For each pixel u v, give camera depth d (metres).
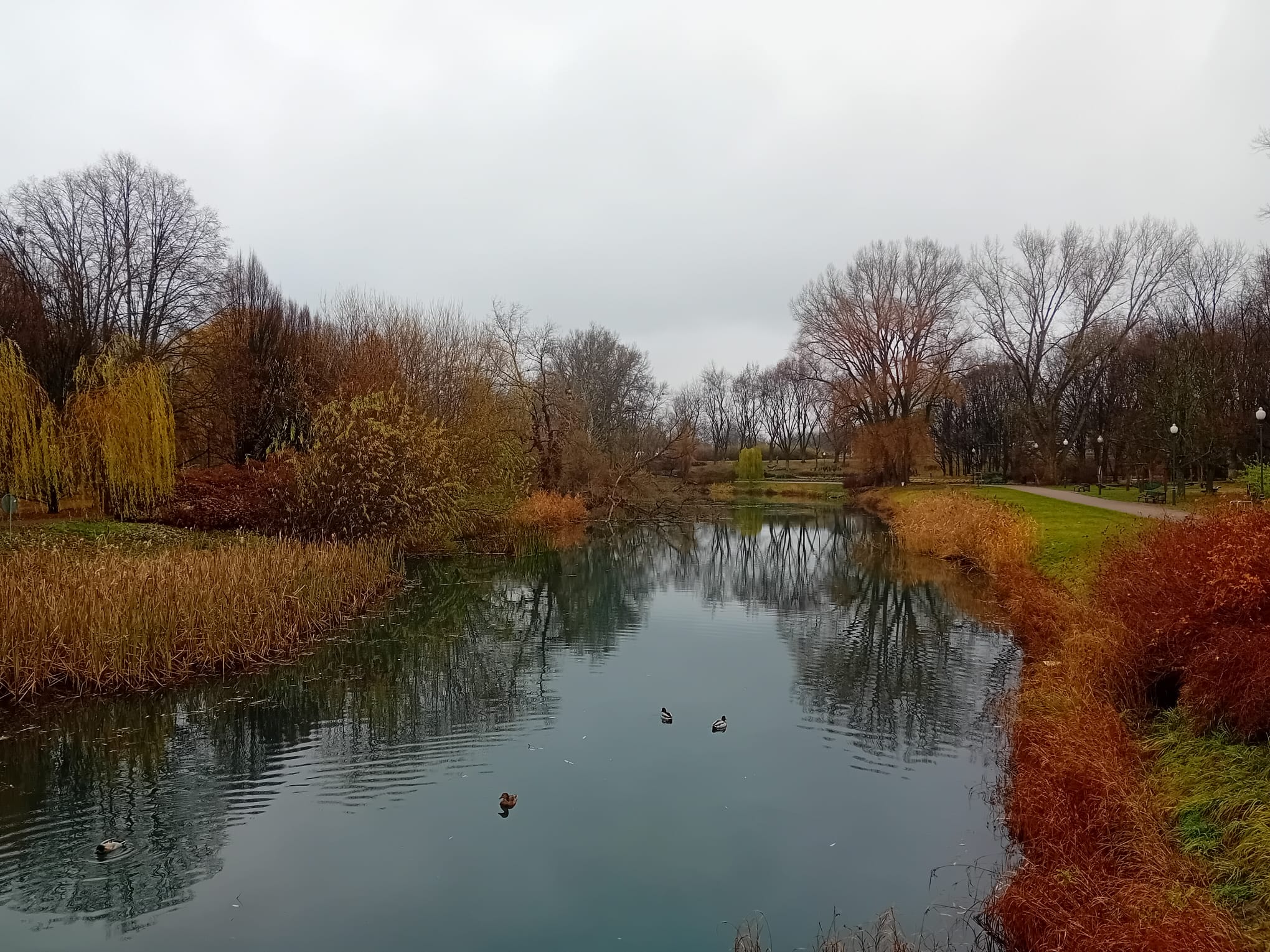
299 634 14.38
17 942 5.96
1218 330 39.47
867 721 10.81
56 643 11.26
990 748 9.73
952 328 43.62
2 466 18.94
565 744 10.12
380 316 33.22
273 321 31.81
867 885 6.74
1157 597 9.34
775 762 9.45
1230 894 5.12
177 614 12.30
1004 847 7.28
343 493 21.08
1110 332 44.09
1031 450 49.22
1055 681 9.70
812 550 29.67
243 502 23.89
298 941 5.97
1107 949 4.77
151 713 11.04
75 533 19.33
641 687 12.56
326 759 9.64
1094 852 6.09
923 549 25.89
